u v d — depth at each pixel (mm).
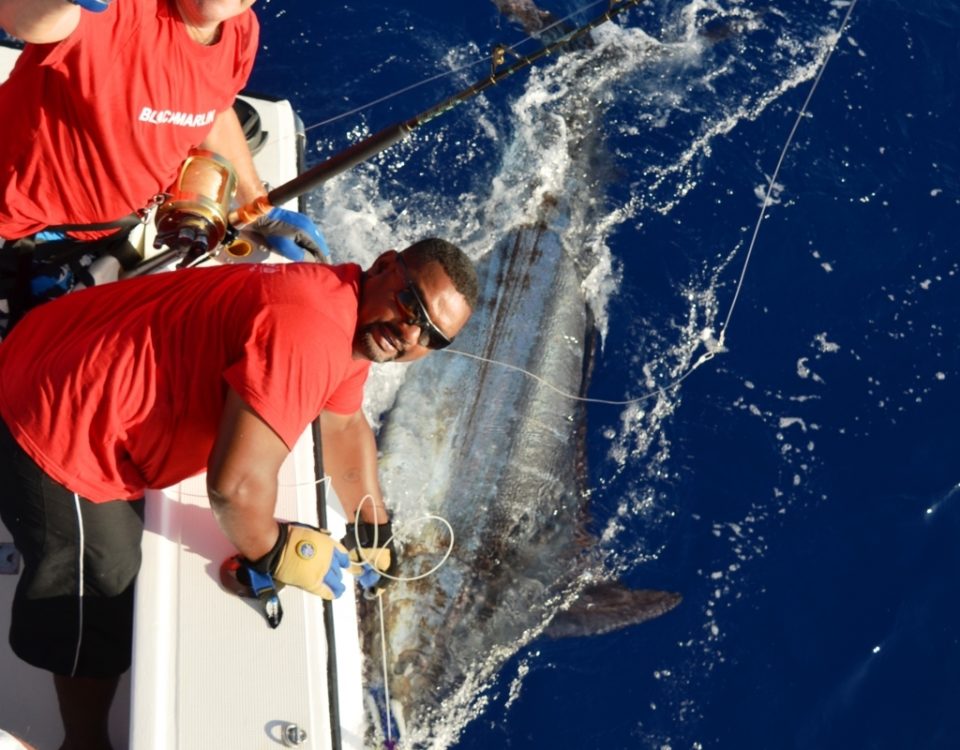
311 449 3090
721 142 5918
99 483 2502
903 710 4371
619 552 4695
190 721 2545
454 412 4832
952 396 5195
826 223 5680
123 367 2412
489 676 4254
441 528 4504
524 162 5707
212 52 2906
